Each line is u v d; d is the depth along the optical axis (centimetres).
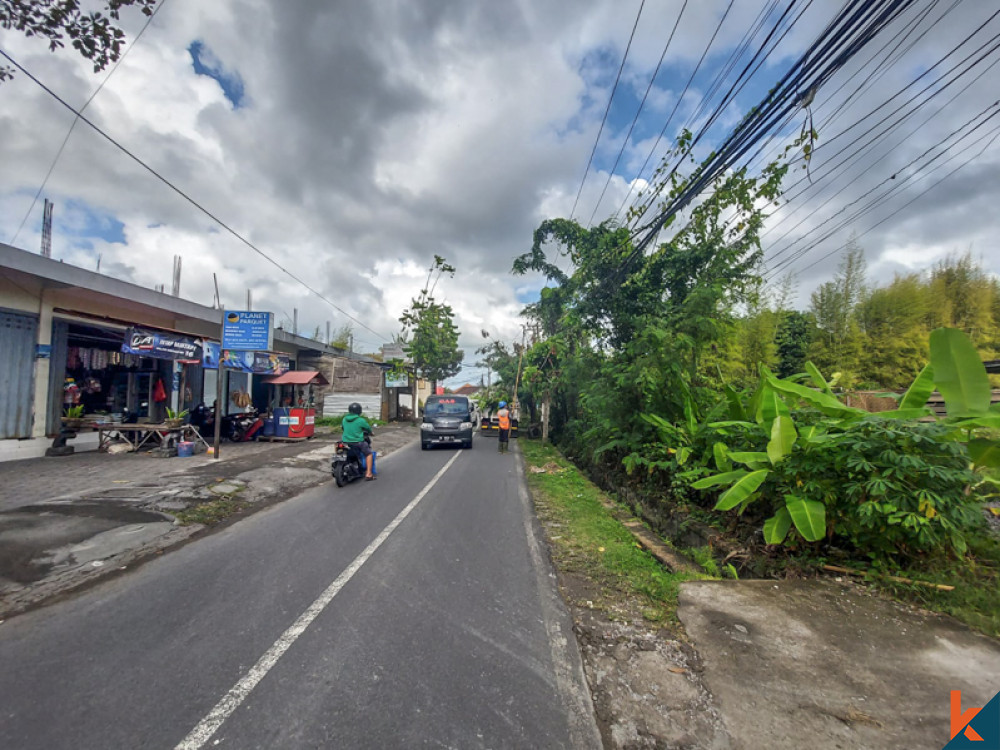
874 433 463
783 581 454
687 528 661
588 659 330
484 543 586
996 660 318
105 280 1098
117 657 322
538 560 531
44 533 538
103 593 423
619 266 1170
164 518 630
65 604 400
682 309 973
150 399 1388
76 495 714
